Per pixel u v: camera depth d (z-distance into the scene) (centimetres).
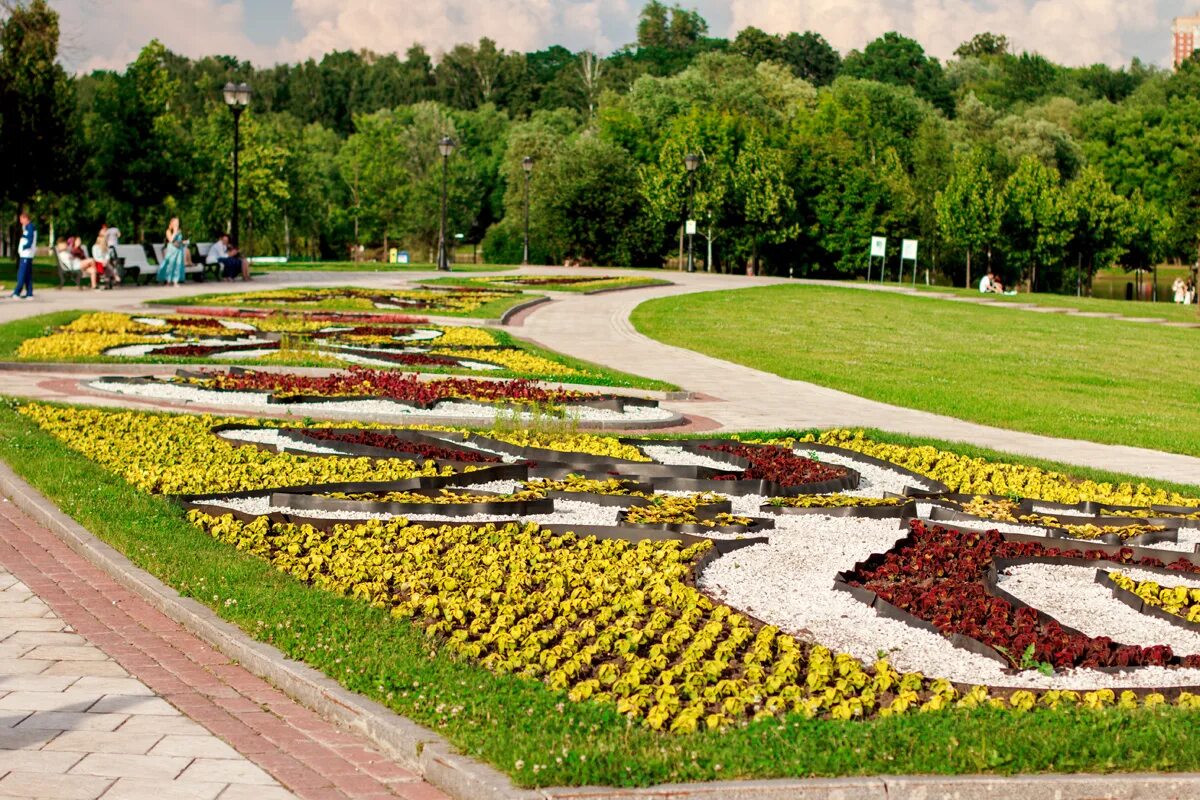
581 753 579
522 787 556
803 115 9362
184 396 1791
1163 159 9625
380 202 9700
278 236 9125
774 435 1656
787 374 2481
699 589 930
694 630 822
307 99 14825
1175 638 875
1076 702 693
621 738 611
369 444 1465
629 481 1300
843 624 859
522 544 1040
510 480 1333
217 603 839
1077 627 892
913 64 13250
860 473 1479
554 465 1375
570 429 1584
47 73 4806
